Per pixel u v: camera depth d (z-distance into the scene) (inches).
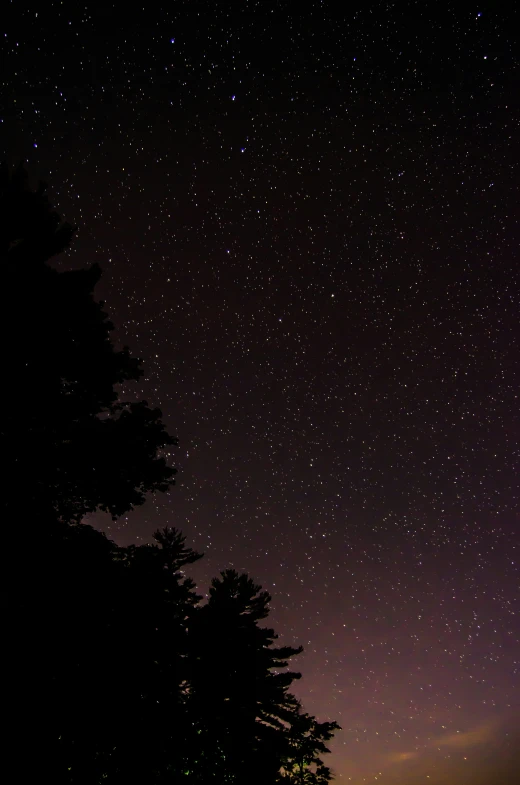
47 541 176.2
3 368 190.1
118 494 209.9
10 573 162.9
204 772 218.7
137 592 187.2
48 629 158.4
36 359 202.5
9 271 198.5
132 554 212.2
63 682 155.9
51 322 203.9
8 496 176.4
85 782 152.3
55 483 197.2
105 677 164.1
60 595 166.1
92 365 215.9
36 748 140.6
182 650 223.3
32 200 217.6
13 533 169.8
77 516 208.2
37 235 219.6
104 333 225.8
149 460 214.2
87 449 197.5
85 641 165.0
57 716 149.0
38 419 198.5
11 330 193.9
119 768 162.7
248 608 345.4
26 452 184.2
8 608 156.4
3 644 150.6
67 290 212.7
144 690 181.3
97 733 157.6
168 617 197.0
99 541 196.4
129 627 177.5
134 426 211.3
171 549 320.5
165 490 224.7
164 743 182.5
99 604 173.9
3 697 142.5
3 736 137.7
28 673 148.9
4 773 134.8
